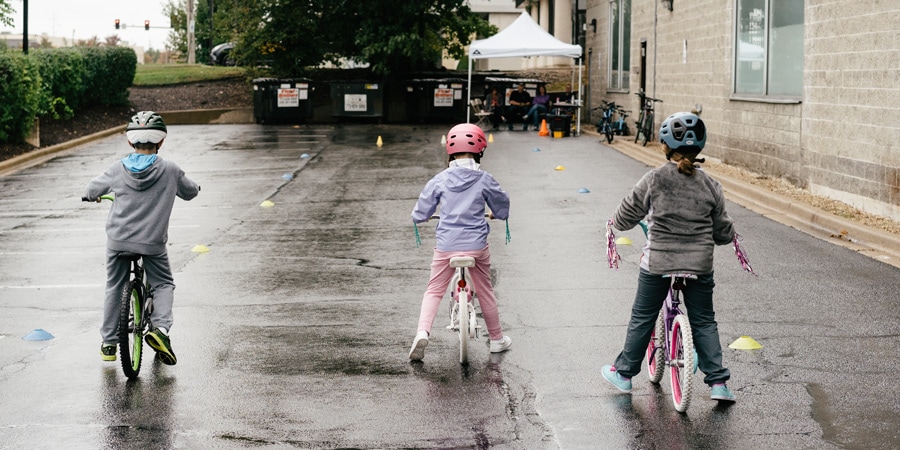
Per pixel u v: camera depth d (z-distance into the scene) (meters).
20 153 23.42
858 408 6.03
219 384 6.75
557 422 5.88
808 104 14.66
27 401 6.42
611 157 21.86
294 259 11.24
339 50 37.59
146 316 7.03
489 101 32.16
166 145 26.30
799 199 14.02
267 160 22.25
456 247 7.02
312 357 7.36
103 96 32.81
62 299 9.50
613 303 8.88
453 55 38.81
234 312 8.80
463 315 6.97
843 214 12.68
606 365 6.89
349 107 34.62
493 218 7.30
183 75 39.28
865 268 10.07
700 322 6.09
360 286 9.81
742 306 8.61
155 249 7.01
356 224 13.62
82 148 25.91
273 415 6.09
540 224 13.24
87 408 6.27
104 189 6.99
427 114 34.50
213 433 5.79
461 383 6.67
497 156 22.19
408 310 8.80
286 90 34.03
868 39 12.52
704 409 6.07
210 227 13.55
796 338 7.59
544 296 9.20
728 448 5.42
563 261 10.80
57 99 27.62
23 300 9.46
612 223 6.12
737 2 18.19
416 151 23.81
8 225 14.12
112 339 7.11
